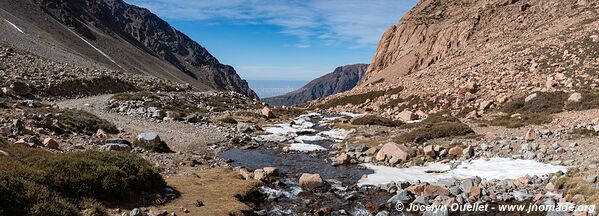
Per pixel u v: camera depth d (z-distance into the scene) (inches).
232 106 2664.9
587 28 2333.9
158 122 1603.1
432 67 3184.1
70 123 1162.0
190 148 1252.5
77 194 590.2
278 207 745.6
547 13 3198.8
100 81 2405.3
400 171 999.6
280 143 1480.1
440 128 1327.5
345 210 727.7
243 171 938.7
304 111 2891.2
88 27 6806.1
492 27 3634.4
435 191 783.7
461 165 985.5
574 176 759.7
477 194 746.8
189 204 674.2
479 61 2600.9
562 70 1914.4
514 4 3782.0
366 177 949.2
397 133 1523.1
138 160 739.4
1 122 994.7
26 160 631.8
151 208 633.0
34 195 522.0
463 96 2094.0
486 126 1489.9
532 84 1895.9
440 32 4269.2
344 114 2630.4
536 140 1083.3
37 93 1774.1
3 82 1662.2
